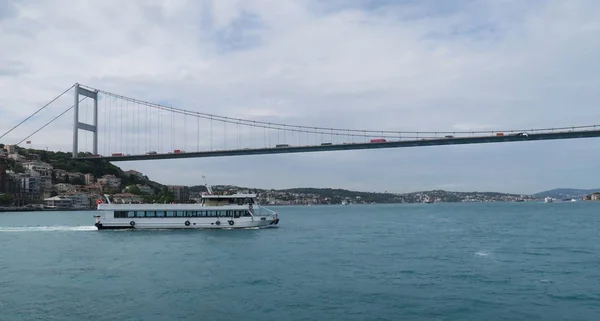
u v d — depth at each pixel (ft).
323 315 98.94
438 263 160.56
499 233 287.48
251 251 193.98
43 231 301.43
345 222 435.94
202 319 96.68
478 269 148.46
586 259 169.58
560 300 109.81
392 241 237.45
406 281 130.21
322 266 154.81
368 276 137.39
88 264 160.45
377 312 100.89
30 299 111.55
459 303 107.34
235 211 302.45
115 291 119.03
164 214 293.23
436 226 362.94
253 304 107.04
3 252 192.65
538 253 186.19
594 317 97.60
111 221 289.74
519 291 118.11
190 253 187.62
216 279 133.69
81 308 104.32
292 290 119.75
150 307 104.94
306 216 603.26
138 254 184.75
